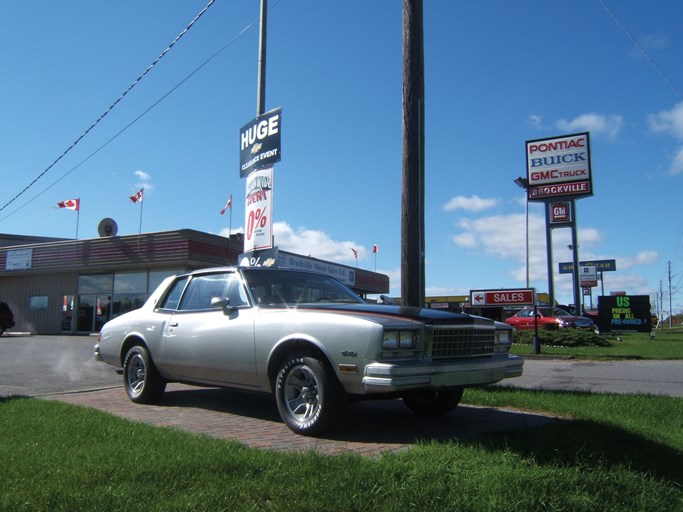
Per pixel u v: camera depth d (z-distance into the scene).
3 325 29.00
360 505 3.29
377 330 4.87
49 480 3.68
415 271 7.88
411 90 8.24
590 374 12.27
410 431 5.56
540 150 39.25
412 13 8.38
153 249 26.77
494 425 5.90
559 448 4.56
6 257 32.34
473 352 5.64
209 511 3.17
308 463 4.00
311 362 5.23
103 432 5.09
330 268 31.28
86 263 29.14
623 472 3.99
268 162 11.38
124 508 3.21
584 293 65.94
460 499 3.40
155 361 7.12
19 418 5.78
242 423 6.01
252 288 6.31
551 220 38.81
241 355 5.95
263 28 12.84
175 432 5.10
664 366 14.44
